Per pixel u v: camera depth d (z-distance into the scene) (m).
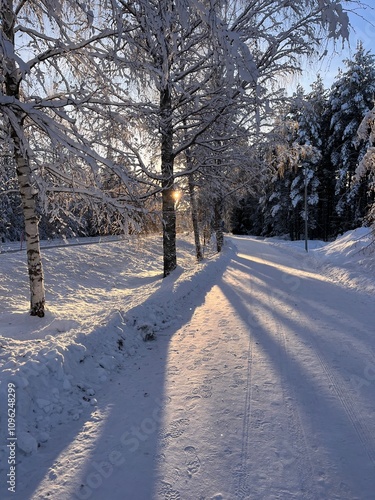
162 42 4.23
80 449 2.98
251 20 7.84
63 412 3.50
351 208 32.03
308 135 33.69
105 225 9.32
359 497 2.36
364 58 29.70
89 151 5.30
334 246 19.34
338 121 31.12
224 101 8.30
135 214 7.03
